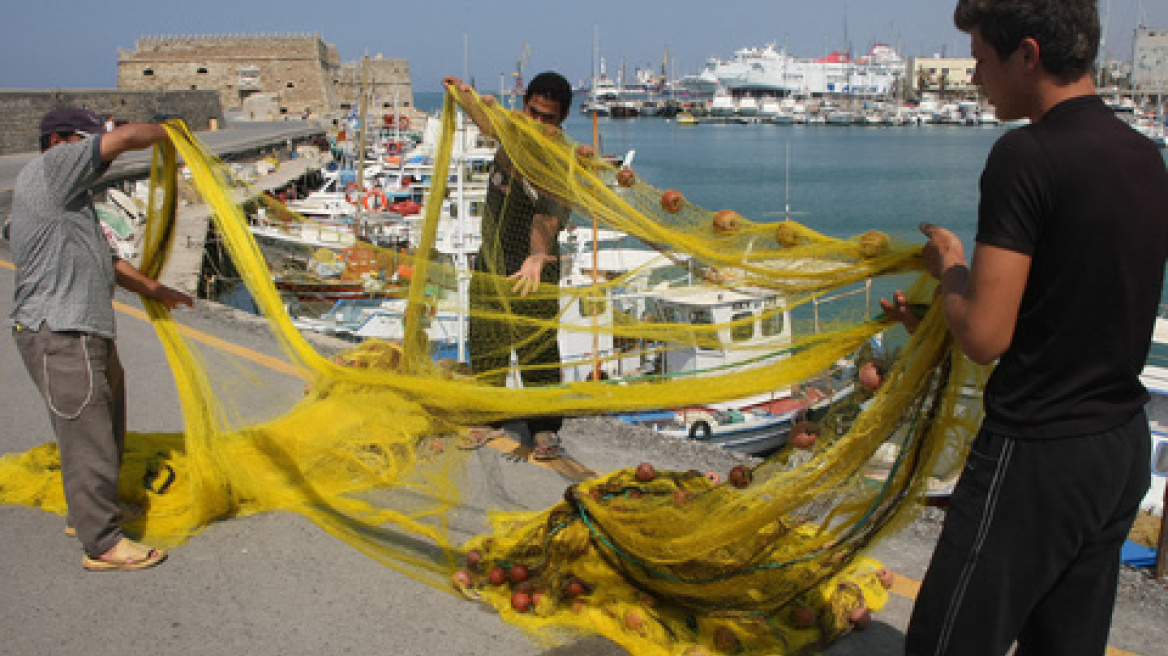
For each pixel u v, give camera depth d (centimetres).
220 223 462
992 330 248
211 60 10119
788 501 322
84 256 397
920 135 14850
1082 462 249
